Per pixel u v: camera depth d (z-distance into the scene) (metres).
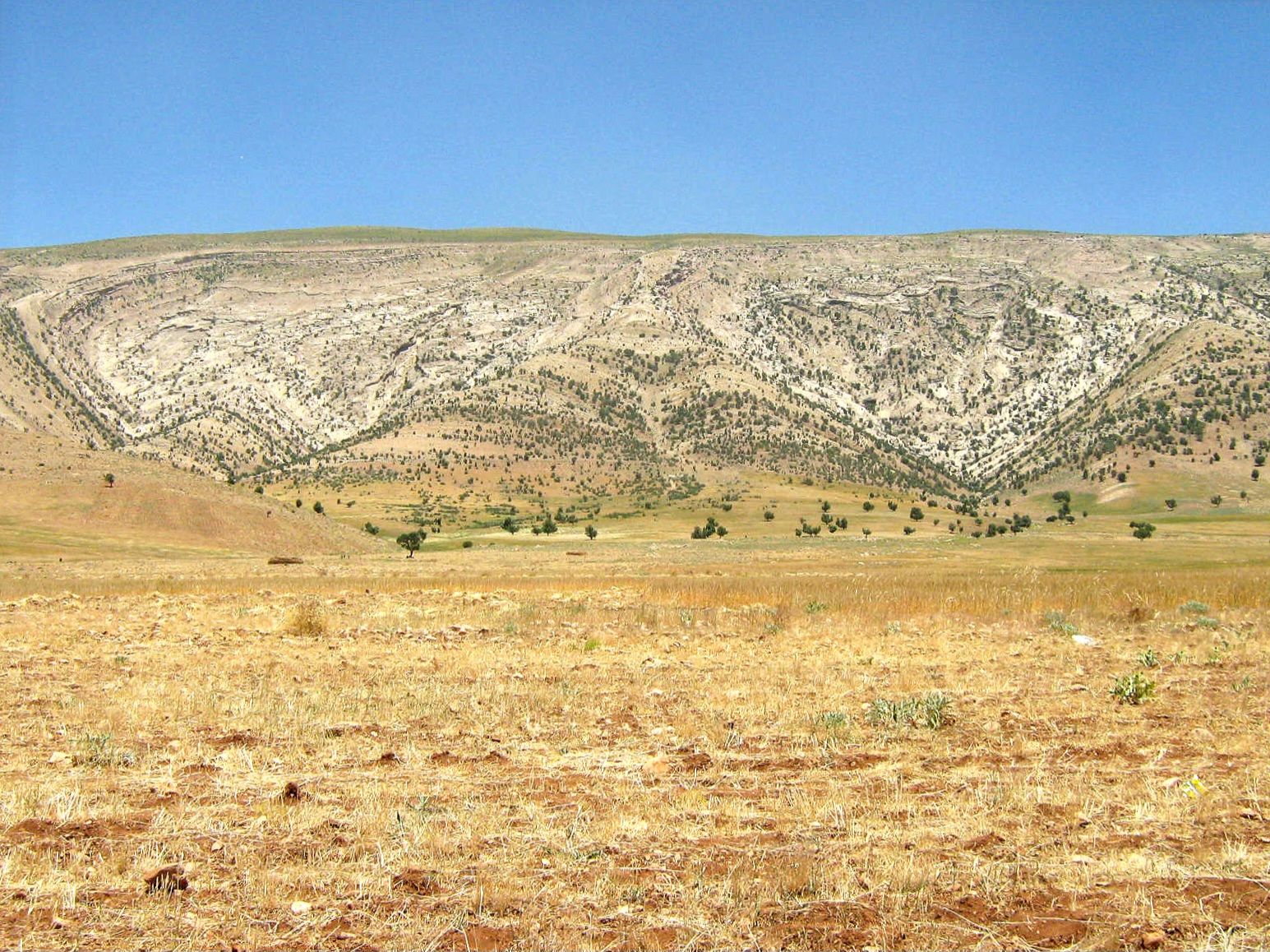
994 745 11.77
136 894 7.54
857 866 7.94
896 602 29.80
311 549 102.19
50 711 13.67
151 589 38.03
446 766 10.90
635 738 12.15
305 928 7.02
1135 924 7.02
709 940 6.80
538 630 23.83
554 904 7.32
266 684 15.82
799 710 13.64
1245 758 11.09
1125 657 19.06
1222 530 136.88
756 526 151.00
